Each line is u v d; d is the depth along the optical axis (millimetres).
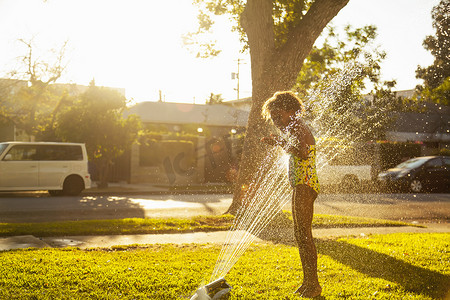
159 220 9711
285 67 10727
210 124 34688
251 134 10859
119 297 4047
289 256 6188
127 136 19031
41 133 23016
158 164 23094
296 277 4910
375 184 19656
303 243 4105
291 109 4113
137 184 22031
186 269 5242
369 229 9547
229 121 35125
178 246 7105
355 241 7633
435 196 18562
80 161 16281
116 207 12914
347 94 10742
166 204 13992
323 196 17875
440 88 28844
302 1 12016
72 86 27891
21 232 8039
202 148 24109
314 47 12969
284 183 10070
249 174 10703
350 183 19250
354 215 12391
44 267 5141
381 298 4184
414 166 20766
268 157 10539
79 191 16266
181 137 24484
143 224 9273
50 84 27562
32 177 15531
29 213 11406
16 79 26359
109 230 8492
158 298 4023
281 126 4129
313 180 4078
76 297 4016
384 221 10633
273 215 10281
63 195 16406
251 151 10695
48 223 9102
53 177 15836
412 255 6449
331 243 7387
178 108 36281
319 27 10773
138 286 4391
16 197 15367
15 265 5215
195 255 6250
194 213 12031
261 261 5816
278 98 4141
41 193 17125
